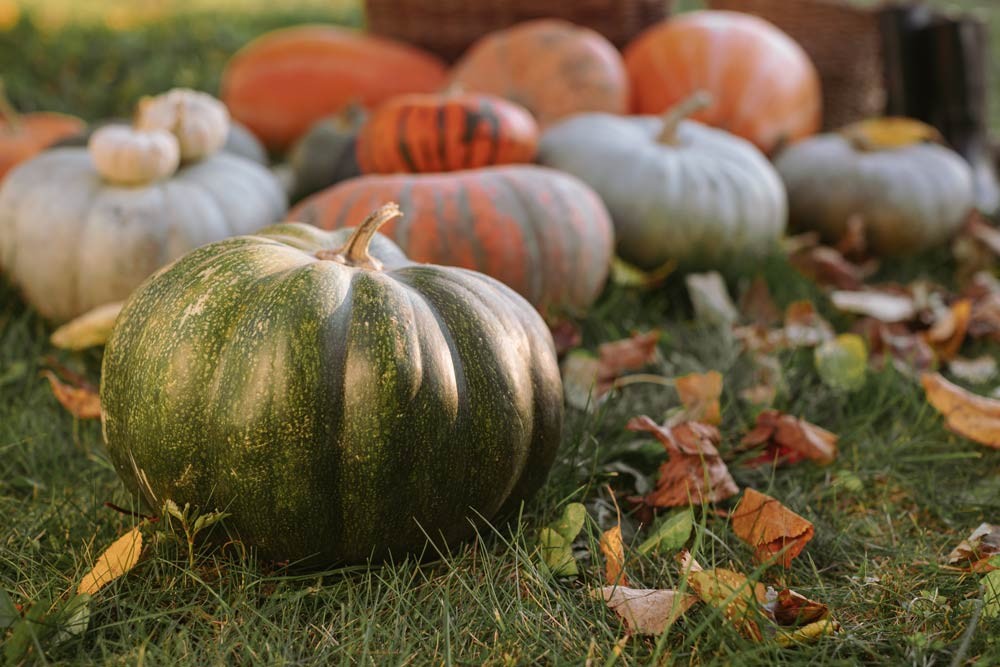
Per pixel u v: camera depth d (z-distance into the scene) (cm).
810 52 496
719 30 445
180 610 160
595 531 194
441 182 274
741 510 188
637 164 334
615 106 423
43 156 298
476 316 171
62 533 187
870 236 387
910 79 454
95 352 265
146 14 803
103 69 629
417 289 173
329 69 484
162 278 172
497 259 267
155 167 277
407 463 160
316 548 166
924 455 231
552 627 163
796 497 207
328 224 271
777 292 332
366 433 157
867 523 204
